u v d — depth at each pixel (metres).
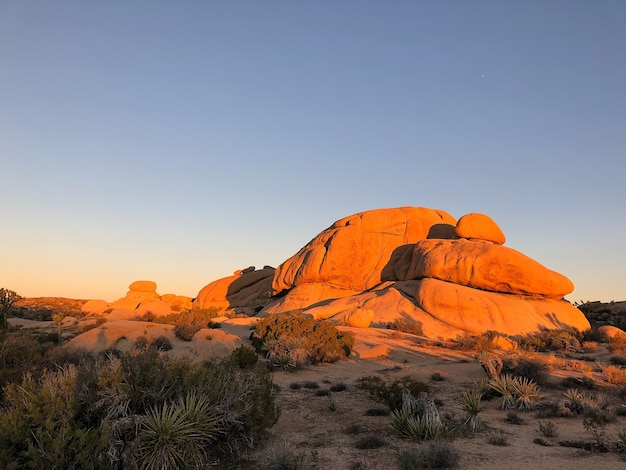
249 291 70.50
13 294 35.75
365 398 14.56
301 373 19.50
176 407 7.37
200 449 7.85
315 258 54.09
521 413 12.96
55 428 6.96
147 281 85.19
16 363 11.13
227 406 8.45
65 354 15.16
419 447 9.22
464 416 12.06
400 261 50.81
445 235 53.06
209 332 26.34
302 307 50.78
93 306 70.50
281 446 8.62
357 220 55.47
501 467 7.96
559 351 30.53
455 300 39.03
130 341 23.48
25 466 6.07
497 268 41.25
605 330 38.12
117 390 7.75
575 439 10.00
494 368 17.14
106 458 6.55
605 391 16.31
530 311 39.09
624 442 9.20
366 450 9.17
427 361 23.39
